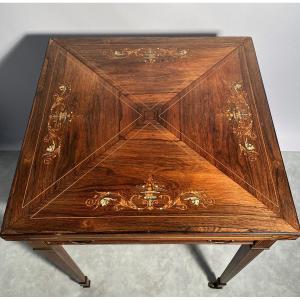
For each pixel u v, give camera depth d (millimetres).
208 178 665
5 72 1115
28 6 889
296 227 609
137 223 612
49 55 874
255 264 1148
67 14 917
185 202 634
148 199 638
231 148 709
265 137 726
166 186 654
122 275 1129
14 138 1407
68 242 714
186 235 620
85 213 624
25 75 1129
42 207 631
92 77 832
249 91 801
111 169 680
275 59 1061
